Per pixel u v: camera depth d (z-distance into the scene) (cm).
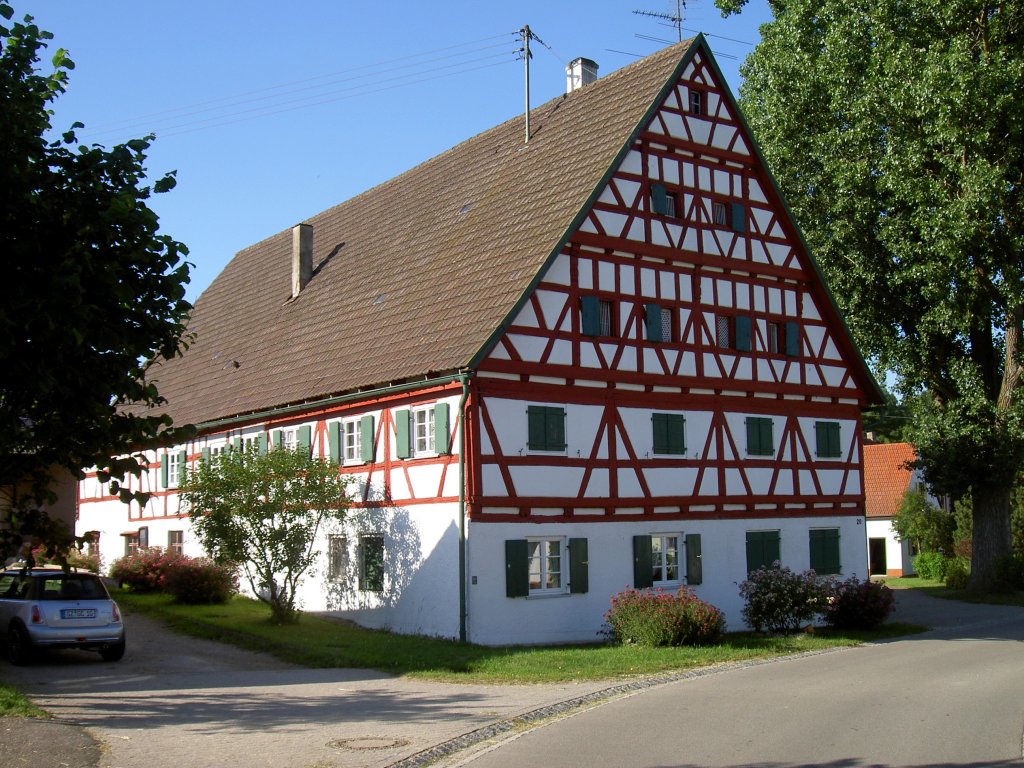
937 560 4847
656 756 1102
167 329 1155
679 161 2744
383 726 1278
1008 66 2953
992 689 1600
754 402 2867
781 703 1459
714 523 2720
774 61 3600
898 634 2617
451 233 2936
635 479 2547
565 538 2405
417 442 2438
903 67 3125
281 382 3000
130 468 1161
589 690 1595
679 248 2706
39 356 1048
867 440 6775
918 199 3131
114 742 1161
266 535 2433
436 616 2309
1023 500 4475
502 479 2297
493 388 2305
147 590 3025
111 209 1067
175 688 1611
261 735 1214
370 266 3247
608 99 2848
